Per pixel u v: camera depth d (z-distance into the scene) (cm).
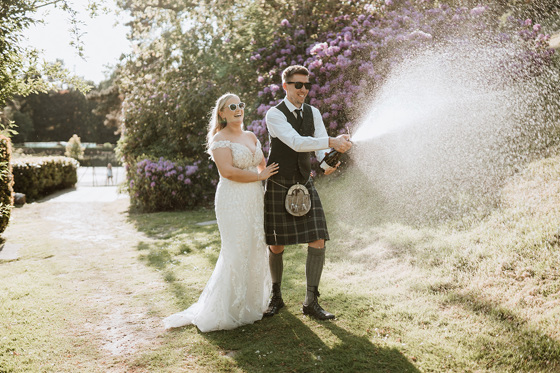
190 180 918
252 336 272
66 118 6625
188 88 960
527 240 330
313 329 274
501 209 394
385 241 416
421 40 627
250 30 892
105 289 393
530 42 593
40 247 591
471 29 640
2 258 531
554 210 356
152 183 902
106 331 296
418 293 309
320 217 293
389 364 226
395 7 709
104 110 3103
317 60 661
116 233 707
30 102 6362
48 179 1480
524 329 239
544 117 502
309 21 838
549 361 212
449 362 222
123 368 242
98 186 2002
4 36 405
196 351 257
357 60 654
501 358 220
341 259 407
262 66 845
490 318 259
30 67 429
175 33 992
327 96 670
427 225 422
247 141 294
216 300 283
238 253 280
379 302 304
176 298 358
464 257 340
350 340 255
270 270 312
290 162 289
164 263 479
